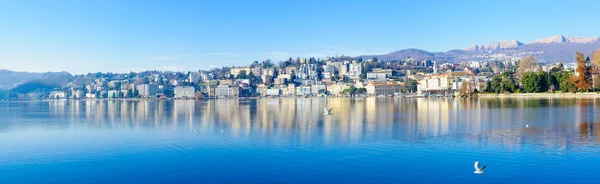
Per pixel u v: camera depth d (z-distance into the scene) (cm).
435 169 7312
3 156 8869
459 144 9350
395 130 11812
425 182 6694
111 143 10269
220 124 14450
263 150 8956
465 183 6631
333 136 10725
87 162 8244
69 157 8706
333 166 7562
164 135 11531
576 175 6894
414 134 10919
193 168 7644
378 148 8981
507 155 8200
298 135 11000
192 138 10812
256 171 7369
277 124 14075
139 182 6981
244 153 8706
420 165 7562
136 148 9512
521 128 11856
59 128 14112
